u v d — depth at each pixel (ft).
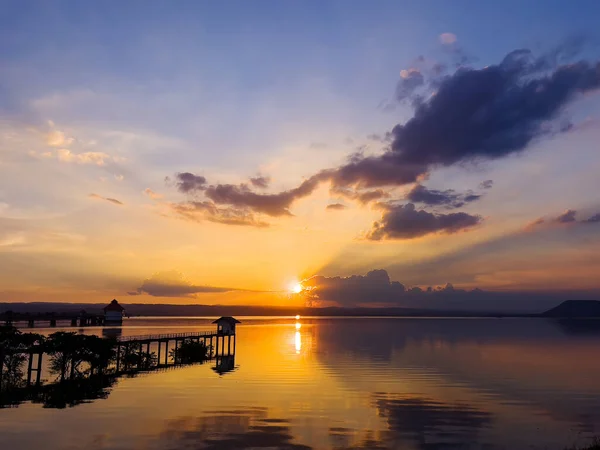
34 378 179.01
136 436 107.86
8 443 101.76
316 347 362.74
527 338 508.12
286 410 135.33
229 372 207.62
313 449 103.04
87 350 180.65
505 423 127.54
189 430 113.50
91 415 124.77
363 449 104.42
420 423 126.00
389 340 457.68
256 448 102.27
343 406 142.61
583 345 403.54
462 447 108.06
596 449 98.99
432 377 205.16
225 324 285.23
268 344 391.24
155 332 492.54
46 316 563.89
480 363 261.85
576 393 170.09
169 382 177.37
